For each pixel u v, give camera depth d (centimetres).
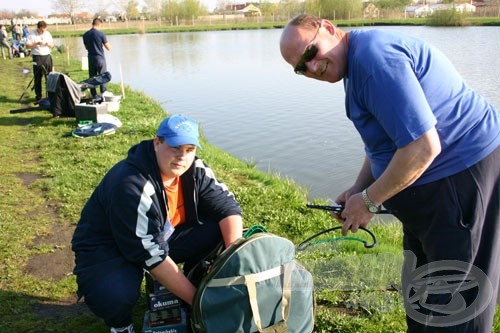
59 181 639
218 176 676
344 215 274
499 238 259
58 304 380
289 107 1385
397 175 242
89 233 318
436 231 259
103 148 805
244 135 1105
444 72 249
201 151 805
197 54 3095
